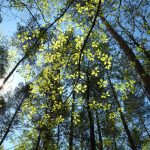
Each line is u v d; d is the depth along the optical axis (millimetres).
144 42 8188
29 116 8133
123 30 8406
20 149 14023
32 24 6934
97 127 19734
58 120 7117
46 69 7617
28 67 7488
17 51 7980
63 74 7371
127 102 18078
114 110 8367
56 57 7270
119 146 21812
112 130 18125
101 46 7555
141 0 7488
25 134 13047
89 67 10484
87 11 7664
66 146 19594
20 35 6871
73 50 7055
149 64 13148
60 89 7504
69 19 7824
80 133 17219
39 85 7605
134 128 22516
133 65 8578
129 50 9227
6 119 19438
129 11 7602
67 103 7262
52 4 8617
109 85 15188
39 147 14117
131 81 7270
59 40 7188
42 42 6562
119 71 11836
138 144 22422
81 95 12453
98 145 17312
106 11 7617
